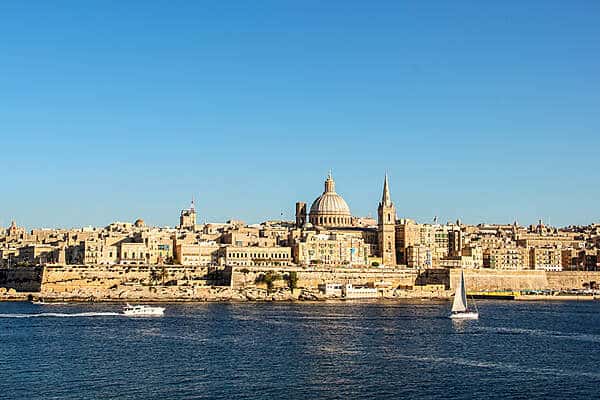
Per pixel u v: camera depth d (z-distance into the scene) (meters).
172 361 182.12
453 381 163.00
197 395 148.88
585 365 182.50
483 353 198.88
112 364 177.75
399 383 160.62
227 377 164.50
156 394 149.38
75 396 147.50
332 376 166.50
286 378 164.12
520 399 148.75
